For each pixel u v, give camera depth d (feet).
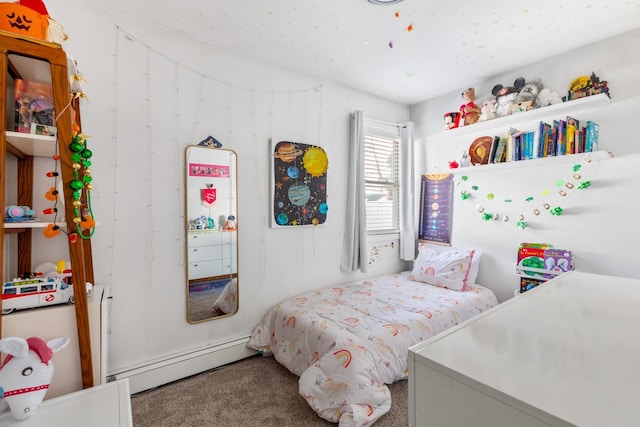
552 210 7.99
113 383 3.88
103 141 5.89
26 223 3.70
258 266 7.90
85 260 5.17
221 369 7.07
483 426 2.02
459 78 9.16
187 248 6.79
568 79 7.67
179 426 5.22
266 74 7.99
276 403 5.81
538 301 3.84
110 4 5.74
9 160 4.90
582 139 7.20
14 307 3.67
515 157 8.25
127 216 6.14
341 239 9.64
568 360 2.31
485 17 6.17
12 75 4.01
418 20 6.24
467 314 7.72
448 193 10.34
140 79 6.25
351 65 8.25
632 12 6.06
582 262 7.53
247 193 7.69
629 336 2.77
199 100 6.96
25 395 3.15
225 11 5.94
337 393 5.15
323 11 5.92
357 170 9.75
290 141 8.41
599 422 1.62
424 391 2.37
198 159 6.93
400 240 11.27
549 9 5.93
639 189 6.73
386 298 8.09
